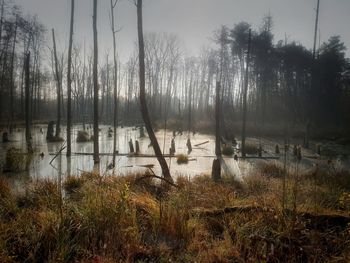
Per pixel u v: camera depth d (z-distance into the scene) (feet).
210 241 13.44
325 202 17.78
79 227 13.12
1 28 80.28
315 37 65.51
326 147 70.03
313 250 11.95
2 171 32.04
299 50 122.31
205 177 28.76
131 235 12.91
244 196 20.52
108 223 13.52
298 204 15.88
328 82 124.26
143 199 17.29
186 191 18.52
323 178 27.14
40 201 17.58
